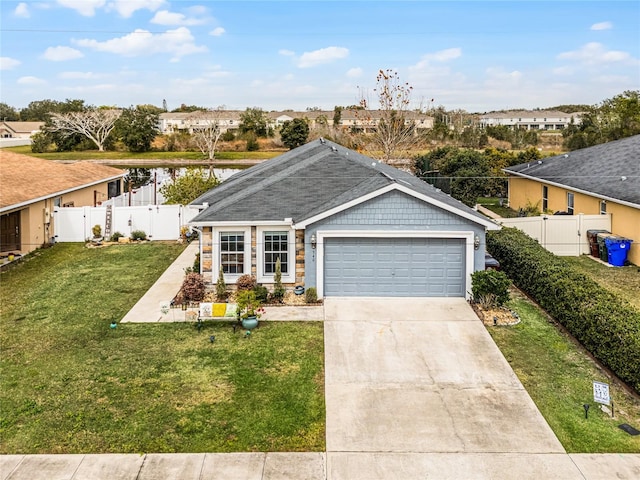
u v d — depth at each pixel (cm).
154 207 2619
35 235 2392
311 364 1223
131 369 1198
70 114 8162
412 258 1669
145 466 863
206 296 1692
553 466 863
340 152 2414
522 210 2950
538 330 1412
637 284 1795
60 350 1302
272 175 2222
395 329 1425
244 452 901
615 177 2305
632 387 1077
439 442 932
